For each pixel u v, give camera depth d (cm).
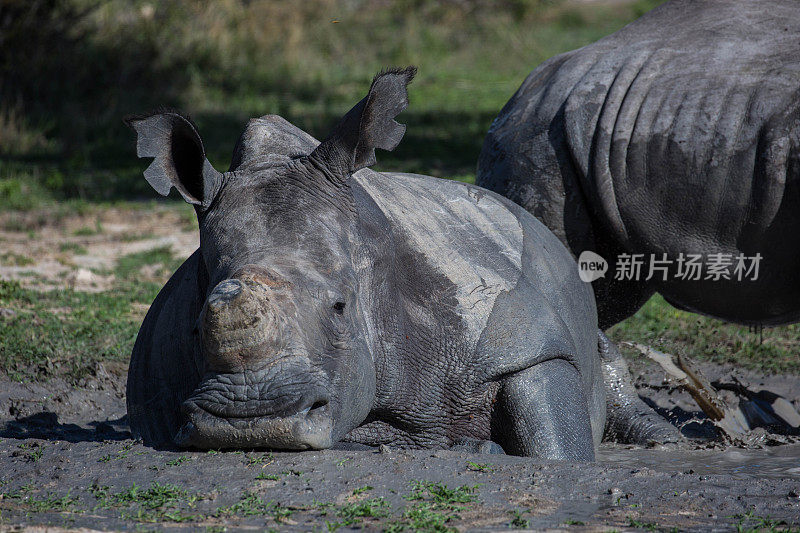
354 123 1166
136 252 3128
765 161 1570
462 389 1287
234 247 1130
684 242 1644
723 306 1709
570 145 1686
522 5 7900
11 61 5512
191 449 1173
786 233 1580
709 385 1759
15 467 1149
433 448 1300
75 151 4700
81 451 1189
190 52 6212
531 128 1741
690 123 1622
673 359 1875
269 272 1077
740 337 2353
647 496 1050
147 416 1327
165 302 1394
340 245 1159
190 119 1152
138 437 1330
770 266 1612
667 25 1783
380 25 7650
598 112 1692
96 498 1043
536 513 993
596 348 1562
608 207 1659
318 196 1173
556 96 1742
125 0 6284
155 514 984
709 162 1603
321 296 1103
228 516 979
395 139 1182
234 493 1040
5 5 5553
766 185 1570
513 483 1081
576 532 933
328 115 5434
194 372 1283
